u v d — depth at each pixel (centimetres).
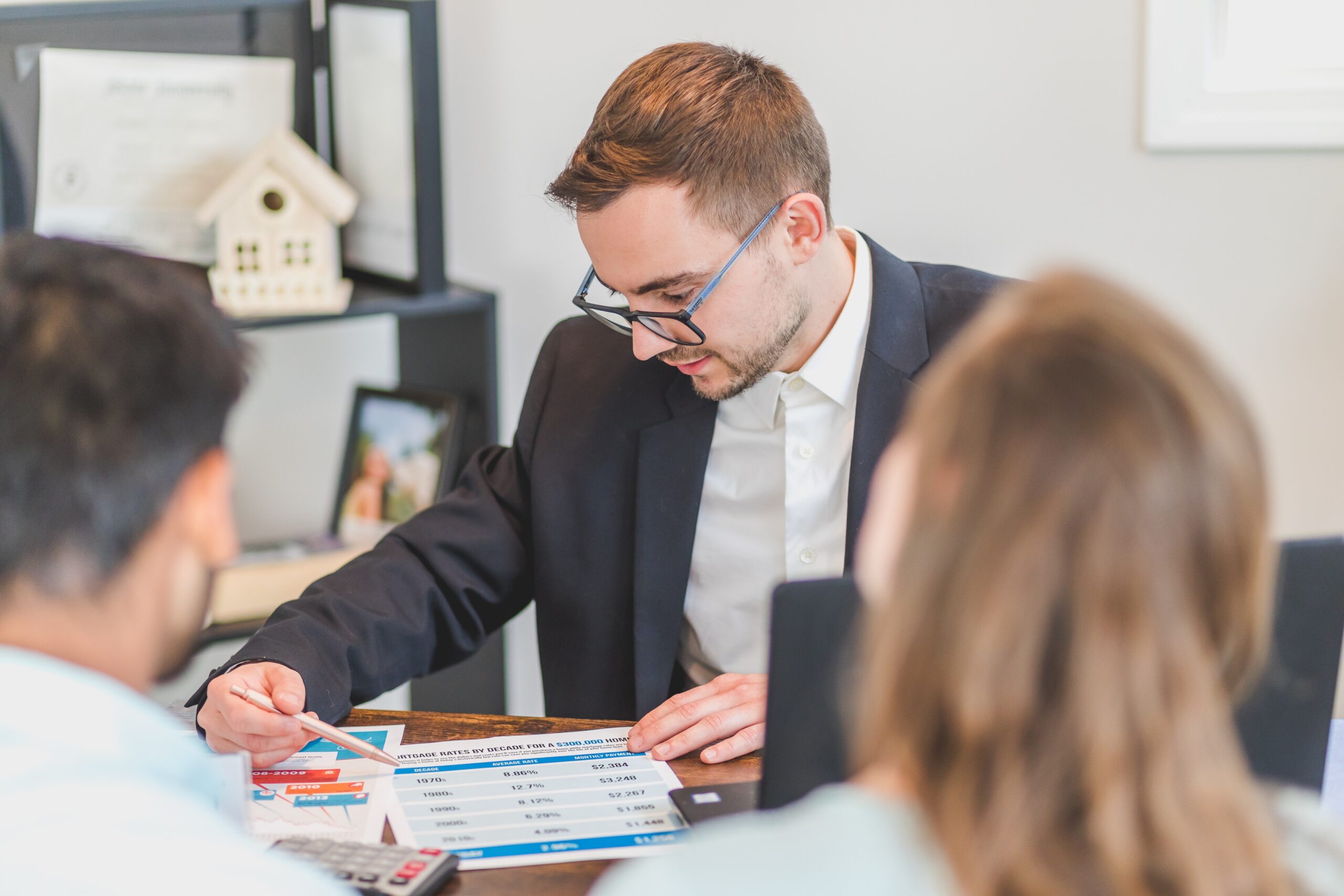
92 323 61
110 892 53
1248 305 188
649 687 145
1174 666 49
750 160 127
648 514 147
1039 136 196
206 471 65
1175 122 185
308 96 221
